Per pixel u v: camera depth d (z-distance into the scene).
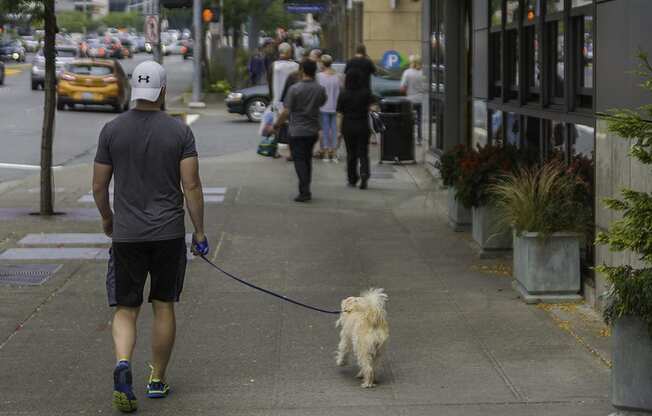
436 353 10.92
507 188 13.41
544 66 14.93
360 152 23.09
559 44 14.55
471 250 16.33
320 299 13.34
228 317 12.45
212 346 11.26
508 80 17.81
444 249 16.47
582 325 11.85
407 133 27.66
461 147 17.86
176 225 9.32
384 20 48.75
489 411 9.10
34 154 30.33
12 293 13.55
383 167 27.12
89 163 28.84
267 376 10.22
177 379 10.15
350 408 9.23
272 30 87.81
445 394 9.60
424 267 15.17
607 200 8.64
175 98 56.88
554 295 12.86
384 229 18.31
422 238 17.42
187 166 9.35
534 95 16.23
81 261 15.50
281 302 13.17
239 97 42.66
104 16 164.50
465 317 12.33
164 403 9.42
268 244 16.91
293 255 16.08
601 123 12.05
